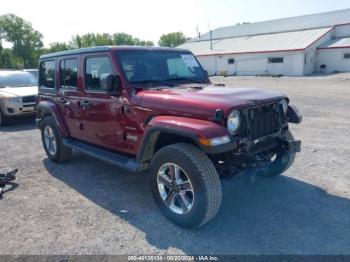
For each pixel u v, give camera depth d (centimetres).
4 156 673
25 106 1003
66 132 564
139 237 352
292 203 416
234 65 3834
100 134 483
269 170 468
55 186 499
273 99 390
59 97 567
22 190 488
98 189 482
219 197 344
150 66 463
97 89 471
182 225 365
